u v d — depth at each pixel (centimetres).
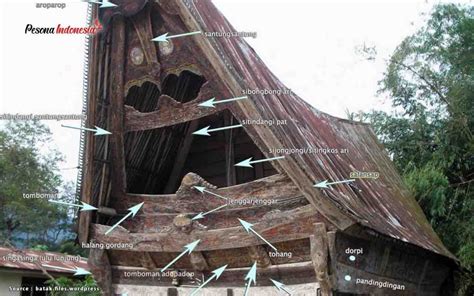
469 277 1309
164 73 889
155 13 899
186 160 1102
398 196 1308
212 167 1074
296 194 793
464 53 1512
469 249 1217
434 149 1617
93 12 893
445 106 1564
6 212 2742
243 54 985
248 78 869
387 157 1598
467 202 1365
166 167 1065
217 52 796
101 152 938
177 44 876
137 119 915
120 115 923
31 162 2831
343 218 711
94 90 904
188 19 814
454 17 1585
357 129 1594
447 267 1212
